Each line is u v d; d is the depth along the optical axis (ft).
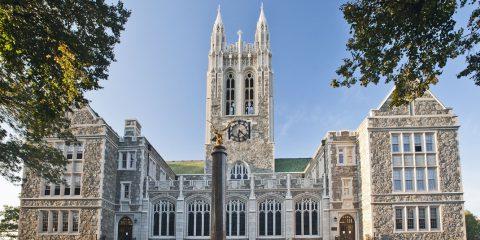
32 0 69.51
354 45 60.18
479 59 57.77
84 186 162.20
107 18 80.33
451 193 148.36
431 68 58.44
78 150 165.78
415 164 151.33
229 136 226.58
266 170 221.25
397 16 55.52
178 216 175.11
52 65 71.92
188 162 260.01
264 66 238.48
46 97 75.05
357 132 170.60
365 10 58.23
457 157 150.92
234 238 172.76
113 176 173.99
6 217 225.97
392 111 154.71
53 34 71.82
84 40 79.82
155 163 199.11
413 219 148.36
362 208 161.99
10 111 105.91
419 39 56.59
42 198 161.89
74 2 76.13
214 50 245.45
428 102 155.02
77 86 76.84
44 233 159.53
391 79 61.67
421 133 153.48
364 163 159.22
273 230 172.35
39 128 106.52
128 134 187.83
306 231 171.12
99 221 158.92
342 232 165.99
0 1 64.59
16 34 67.21
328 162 171.94
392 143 153.48
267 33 246.27
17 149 116.57
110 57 83.35
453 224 146.72
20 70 74.54
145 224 173.27
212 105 234.99
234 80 246.06
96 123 166.40
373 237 147.02
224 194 84.94
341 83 62.18
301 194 173.58
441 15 53.98
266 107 230.68
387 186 150.20
